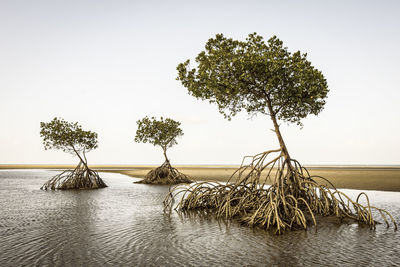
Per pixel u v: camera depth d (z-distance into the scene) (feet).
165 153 145.79
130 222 52.90
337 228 46.16
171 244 39.04
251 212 54.80
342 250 35.68
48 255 34.78
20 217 57.52
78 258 33.68
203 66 59.26
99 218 56.44
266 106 62.75
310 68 54.85
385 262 31.48
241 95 60.80
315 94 54.60
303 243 38.75
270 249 36.45
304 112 62.49
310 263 31.42
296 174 55.16
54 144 121.70
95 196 91.20
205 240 40.88
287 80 55.62
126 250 36.60
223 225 50.16
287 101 57.93
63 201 80.48
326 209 53.52
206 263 31.86
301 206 55.11
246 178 59.72
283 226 44.39
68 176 121.49
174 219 55.47
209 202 65.41
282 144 56.70
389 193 85.15
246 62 52.49
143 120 146.72
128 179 174.40
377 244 38.01
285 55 57.00
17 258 33.76
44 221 53.72
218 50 57.47
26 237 42.70
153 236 43.21
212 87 56.95
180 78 60.49
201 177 161.48
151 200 81.56
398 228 46.03
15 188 120.37
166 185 130.52
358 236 41.78
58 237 42.75
